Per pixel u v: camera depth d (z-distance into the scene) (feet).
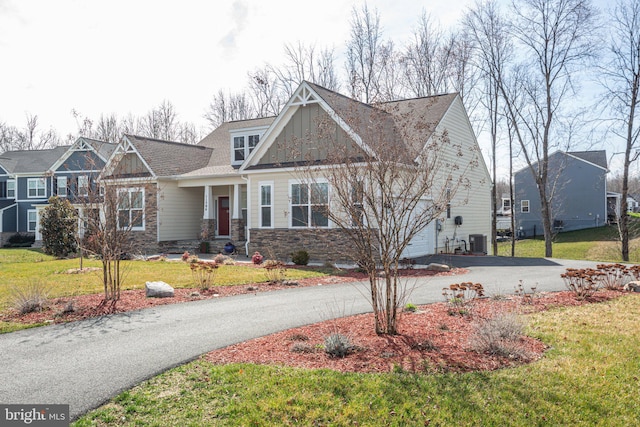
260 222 62.39
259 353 20.22
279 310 29.35
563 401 15.44
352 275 44.80
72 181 44.32
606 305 29.45
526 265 53.36
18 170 120.67
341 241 55.26
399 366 18.08
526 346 20.67
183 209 77.05
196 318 27.30
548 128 89.66
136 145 73.26
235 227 70.08
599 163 146.51
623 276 40.16
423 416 14.42
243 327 25.02
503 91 93.20
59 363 19.36
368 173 23.75
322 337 22.44
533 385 16.44
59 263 56.80
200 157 82.89
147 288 34.19
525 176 152.66
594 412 14.84
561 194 147.64
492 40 92.89
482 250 69.56
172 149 79.66
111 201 33.27
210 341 22.31
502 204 194.70
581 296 32.14
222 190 80.53
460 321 25.26
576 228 146.30
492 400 15.39
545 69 87.71
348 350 20.02
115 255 32.78
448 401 15.23
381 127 24.38
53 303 31.27
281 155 60.90
